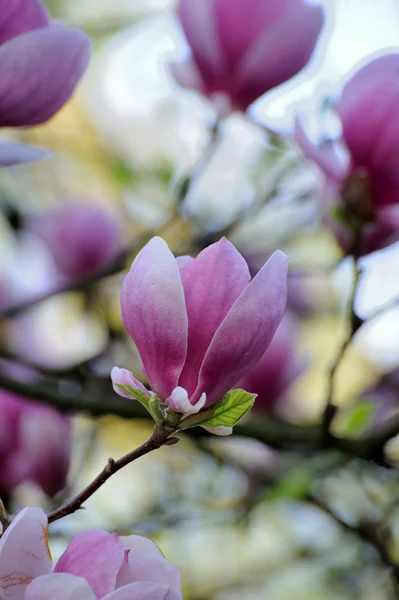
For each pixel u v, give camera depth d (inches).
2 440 51.4
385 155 43.5
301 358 63.3
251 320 33.4
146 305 33.9
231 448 66.3
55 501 53.0
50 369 56.1
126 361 63.6
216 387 34.0
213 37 47.4
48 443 52.1
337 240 45.1
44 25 38.4
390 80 42.9
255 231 63.3
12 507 52.3
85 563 32.3
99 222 67.2
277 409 62.4
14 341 67.8
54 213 67.8
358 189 44.0
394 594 60.1
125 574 32.7
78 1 60.8
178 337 33.8
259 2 46.9
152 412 34.3
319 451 51.9
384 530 63.0
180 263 34.6
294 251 64.3
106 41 66.4
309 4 47.0
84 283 53.2
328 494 67.1
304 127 44.7
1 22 38.0
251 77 47.7
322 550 68.4
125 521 62.3
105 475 34.5
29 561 32.5
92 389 55.9
